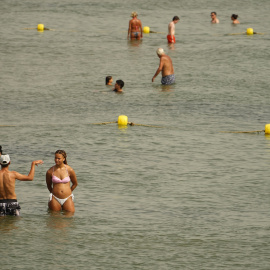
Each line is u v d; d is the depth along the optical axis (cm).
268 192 5538
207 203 5250
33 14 17925
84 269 3953
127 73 11069
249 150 6888
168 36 13950
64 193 4953
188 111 8625
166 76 10188
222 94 9619
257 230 4662
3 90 9781
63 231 4566
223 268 4003
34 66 11544
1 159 4784
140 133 7506
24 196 5303
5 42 13762
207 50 13138
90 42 14000
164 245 4356
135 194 5434
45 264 4016
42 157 6444
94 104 9000
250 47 13412
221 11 19138
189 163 6372
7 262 4028
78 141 7112
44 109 8681
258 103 9100
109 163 6303
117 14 18312
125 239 4450
